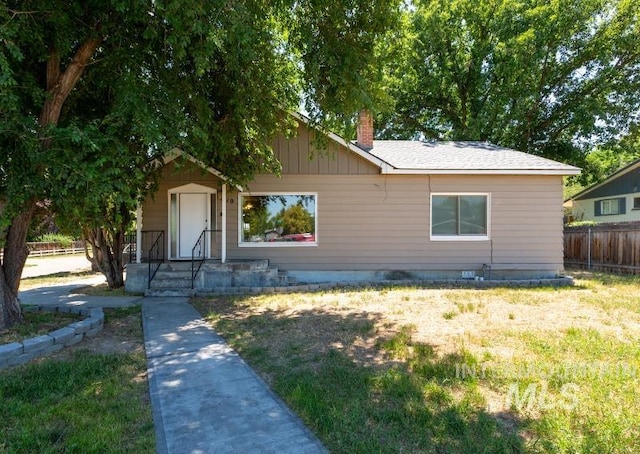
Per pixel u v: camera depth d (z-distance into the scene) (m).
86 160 5.19
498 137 20.39
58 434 2.88
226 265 10.01
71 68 5.67
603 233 13.42
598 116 19.48
